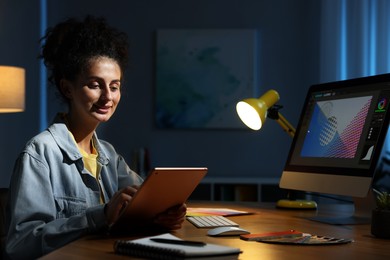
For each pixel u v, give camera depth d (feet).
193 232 5.16
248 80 17.26
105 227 4.98
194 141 17.47
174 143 17.49
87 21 5.95
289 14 17.31
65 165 5.64
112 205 4.84
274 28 17.35
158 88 17.37
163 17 17.49
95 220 4.87
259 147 17.37
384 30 16.38
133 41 17.52
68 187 5.64
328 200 16.08
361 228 5.65
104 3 17.51
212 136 17.44
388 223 4.93
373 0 16.48
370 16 16.51
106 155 6.33
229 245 4.45
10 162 15.67
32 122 16.62
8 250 5.00
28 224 5.08
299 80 17.29
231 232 4.94
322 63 16.63
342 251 4.27
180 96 17.38
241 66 17.30
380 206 5.09
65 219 4.99
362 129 6.20
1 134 15.35
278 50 17.34
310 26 17.22
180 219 5.25
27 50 16.38
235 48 17.31
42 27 17.26
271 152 17.31
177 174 4.83
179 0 17.46
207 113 17.31
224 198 15.83
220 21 17.44
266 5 17.38
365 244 4.64
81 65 5.68
